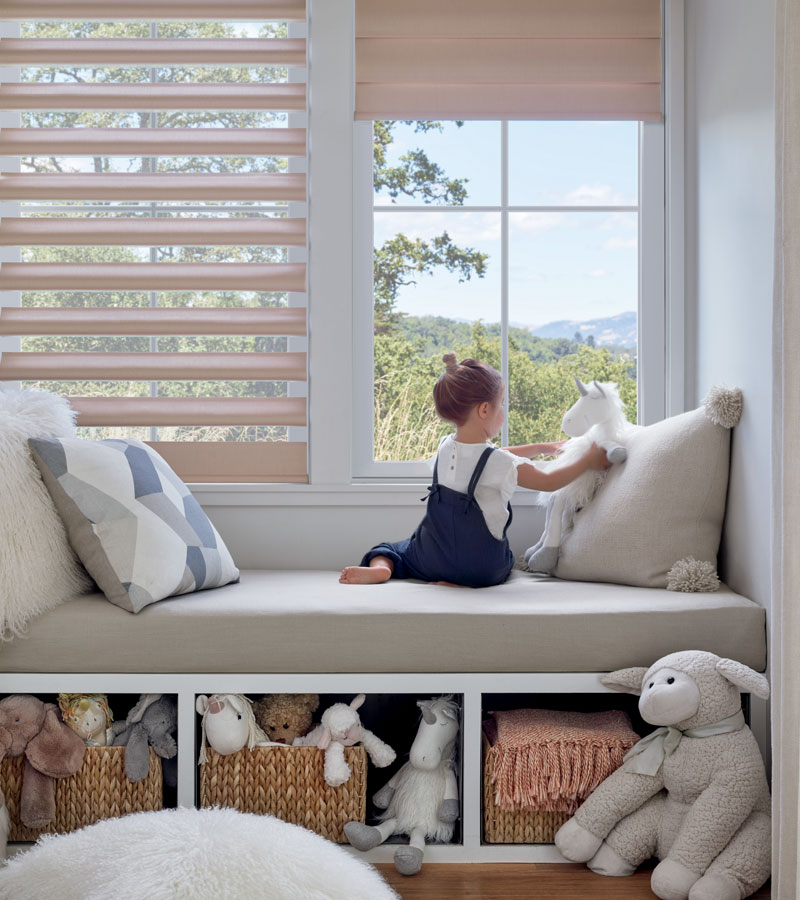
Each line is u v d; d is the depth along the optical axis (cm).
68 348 246
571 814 174
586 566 204
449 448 199
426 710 175
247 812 173
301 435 235
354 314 236
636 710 205
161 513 186
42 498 180
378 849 174
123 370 227
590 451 208
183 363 228
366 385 237
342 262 227
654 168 235
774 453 149
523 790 170
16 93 228
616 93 231
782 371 147
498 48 230
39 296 245
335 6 226
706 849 156
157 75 245
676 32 230
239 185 228
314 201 227
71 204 239
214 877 134
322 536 231
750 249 189
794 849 139
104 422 228
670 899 156
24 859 146
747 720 182
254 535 231
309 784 174
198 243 226
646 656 176
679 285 233
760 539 182
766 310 180
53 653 173
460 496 196
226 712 171
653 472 200
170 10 229
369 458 238
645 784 167
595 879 166
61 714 174
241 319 229
